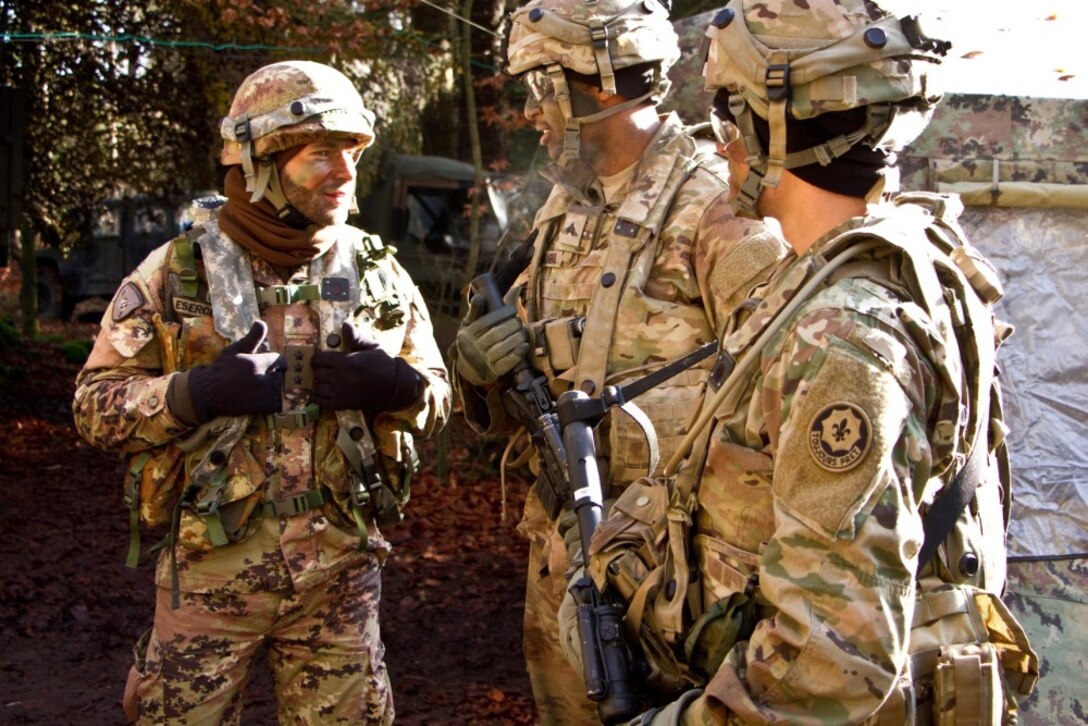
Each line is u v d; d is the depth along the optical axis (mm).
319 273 3021
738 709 1596
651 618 1943
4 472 9070
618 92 2969
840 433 1559
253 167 2883
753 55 1737
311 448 2945
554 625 3094
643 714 1780
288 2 8914
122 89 11898
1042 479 3402
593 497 2445
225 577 2877
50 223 13328
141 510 2953
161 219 13484
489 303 3080
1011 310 3439
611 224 3062
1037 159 3371
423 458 9367
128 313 2938
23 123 11617
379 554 3066
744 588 1792
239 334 2902
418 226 11195
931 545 1723
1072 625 3342
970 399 1701
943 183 3420
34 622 5812
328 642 2986
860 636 1538
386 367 2930
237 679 2930
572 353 2998
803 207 1796
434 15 10789
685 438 1910
